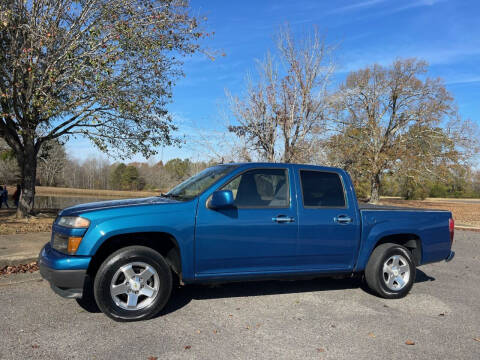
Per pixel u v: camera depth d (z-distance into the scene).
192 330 3.93
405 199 59.12
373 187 39.47
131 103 11.26
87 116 12.38
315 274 4.95
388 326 4.21
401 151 36.16
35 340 3.58
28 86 11.33
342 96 32.28
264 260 4.63
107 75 10.80
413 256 5.68
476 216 26.36
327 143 15.00
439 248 5.71
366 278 5.25
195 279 4.38
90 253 3.92
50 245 4.43
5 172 55.50
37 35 10.25
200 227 4.32
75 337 3.67
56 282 3.88
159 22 11.07
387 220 5.34
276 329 4.02
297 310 4.65
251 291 5.39
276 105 13.08
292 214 4.75
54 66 11.02
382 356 3.46
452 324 4.33
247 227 4.51
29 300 4.73
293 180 4.91
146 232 4.22
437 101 36.88
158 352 3.40
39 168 66.50
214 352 3.44
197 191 4.64
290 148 13.08
